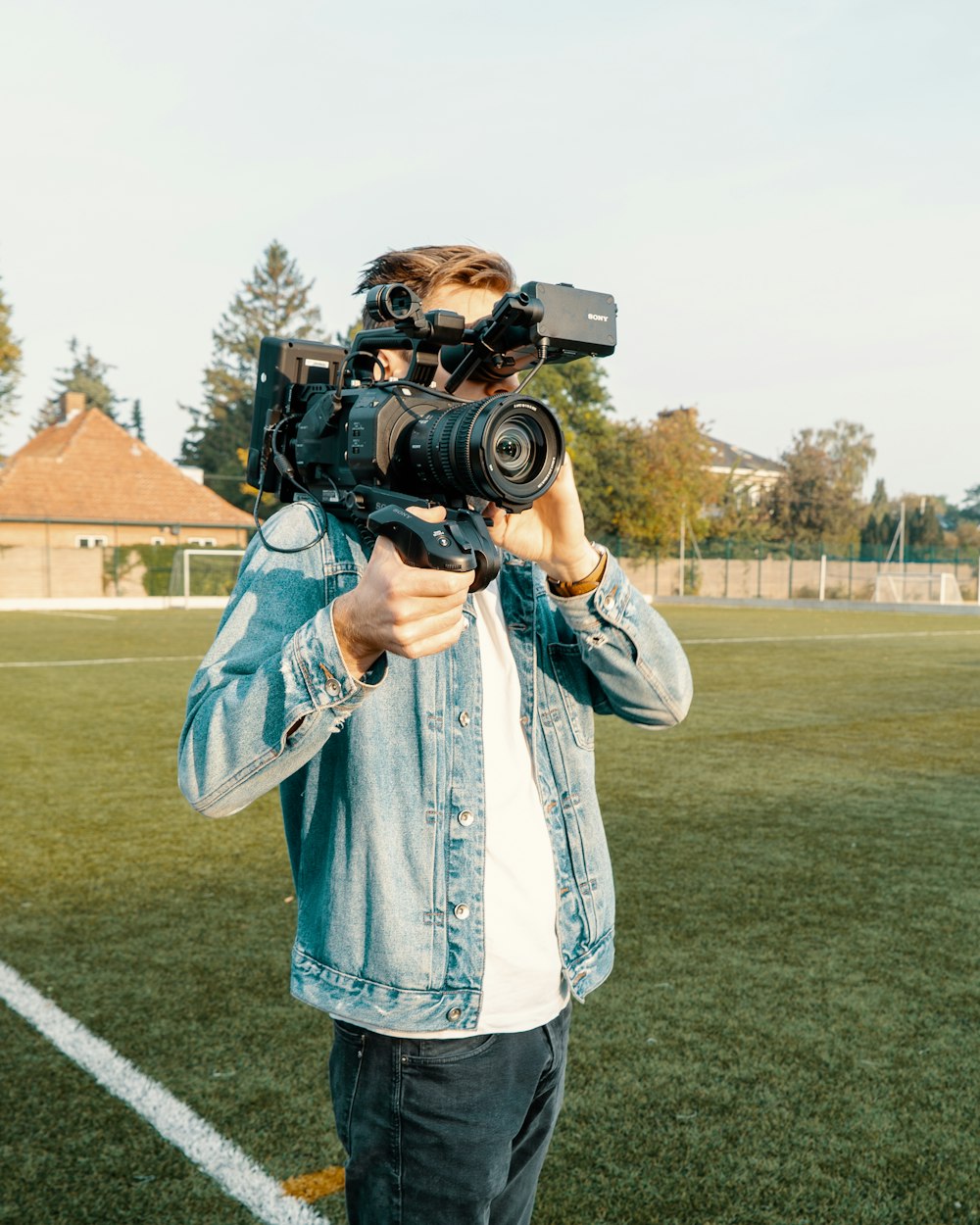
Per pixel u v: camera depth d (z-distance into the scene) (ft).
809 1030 11.48
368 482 4.27
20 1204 8.31
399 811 4.46
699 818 20.89
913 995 12.42
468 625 4.70
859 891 16.30
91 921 14.73
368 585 3.67
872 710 36.24
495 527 4.41
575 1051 10.98
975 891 16.33
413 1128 4.40
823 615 101.45
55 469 127.24
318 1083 10.23
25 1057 10.66
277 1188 8.55
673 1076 10.45
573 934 4.78
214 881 16.65
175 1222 8.13
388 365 4.71
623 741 29.86
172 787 23.79
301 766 4.45
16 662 52.19
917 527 189.67
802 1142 9.31
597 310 4.52
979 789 23.79
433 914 4.42
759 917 15.06
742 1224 8.19
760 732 31.55
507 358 4.38
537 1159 4.91
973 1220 8.27
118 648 59.98
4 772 25.35
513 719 4.82
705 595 138.10
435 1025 4.35
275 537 4.58
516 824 4.69
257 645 4.33
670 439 142.51
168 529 129.80
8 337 125.18
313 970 4.50
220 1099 9.91
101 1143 9.16
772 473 226.79
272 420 5.24
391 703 4.52
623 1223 8.18
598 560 4.77
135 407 277.85
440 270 4.88
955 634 75.20
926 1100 10.05
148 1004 11.94
